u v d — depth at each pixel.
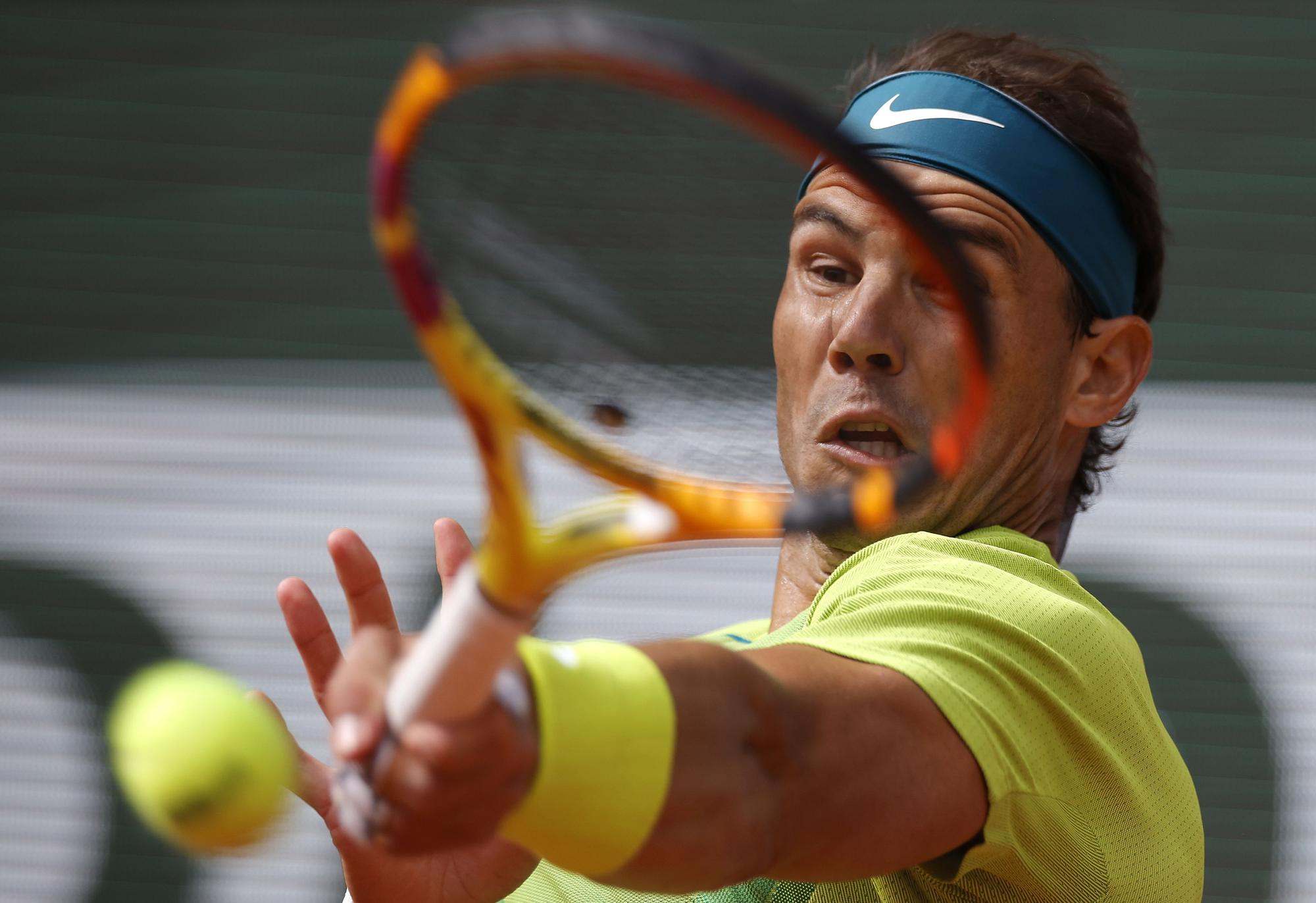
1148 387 18.06
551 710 3.47
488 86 4.10
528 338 4.43
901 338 5.92
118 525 18.91
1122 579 17.39
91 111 20.59
